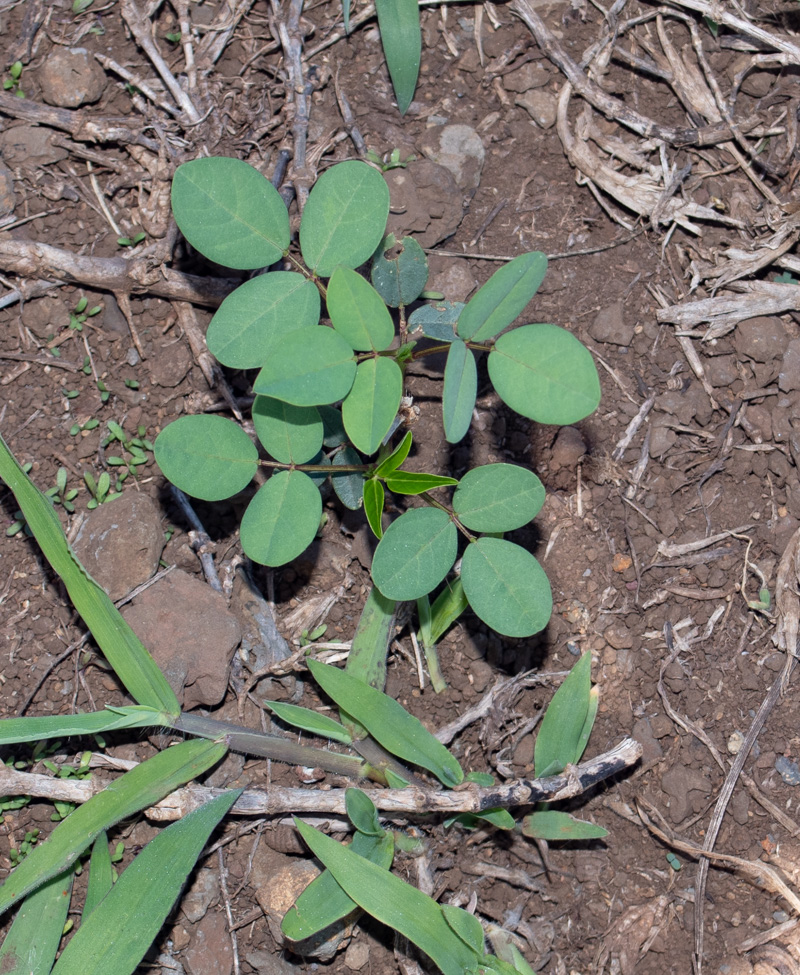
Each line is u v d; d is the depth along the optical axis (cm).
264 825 74
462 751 75
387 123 79
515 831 75
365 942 73
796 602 77
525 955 74
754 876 75
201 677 74
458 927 71
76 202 78
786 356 78
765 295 78
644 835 75
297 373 68
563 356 68
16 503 76
